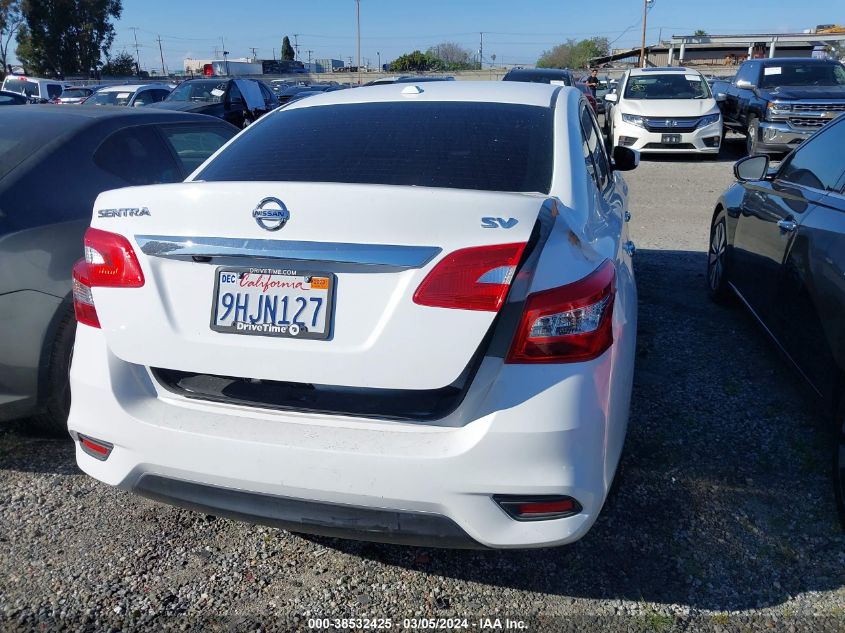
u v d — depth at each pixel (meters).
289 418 2.17
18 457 3.31
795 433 3.45
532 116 3.06
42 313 3.15
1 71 54.25
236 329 2.14
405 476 2.02
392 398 2.11
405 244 2.00
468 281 1.99
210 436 2.16
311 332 2.07
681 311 5.17
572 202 2.56
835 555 2.63
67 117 3.91
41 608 2.39
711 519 2.82
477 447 2.00
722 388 3.93
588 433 2.06
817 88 12.87
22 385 3.18
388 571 2.60
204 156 4.63
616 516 2.84
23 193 3.30
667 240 7.42
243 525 2.85
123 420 2.26
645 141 13.32
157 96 17.47
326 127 3.04
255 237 2.09
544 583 2.52
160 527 2.83
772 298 3.92
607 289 2.16
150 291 2.21
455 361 1.99
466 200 2.04
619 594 2.46
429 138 2.88
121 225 2.24
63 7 53.53
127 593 2.47
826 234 3.21
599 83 24.92
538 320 2.02
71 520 2.86
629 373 2.43
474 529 2.05
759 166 4.41
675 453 3.28
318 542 2.76
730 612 2.37
